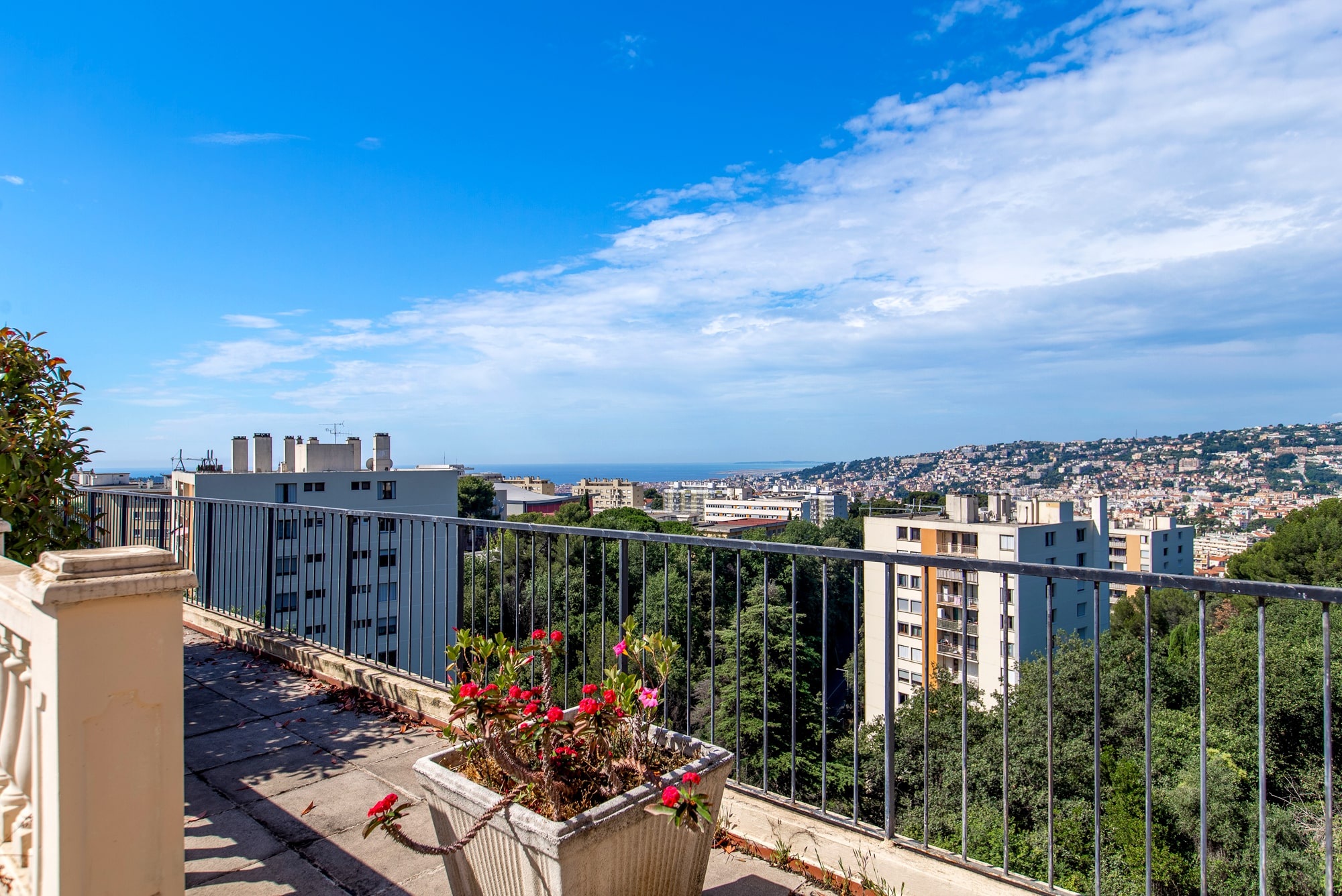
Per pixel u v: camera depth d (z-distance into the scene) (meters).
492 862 1.82
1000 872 2.25
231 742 3.65
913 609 35.75
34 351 4.43
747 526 85.31
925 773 2.44
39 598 1.42
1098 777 2.10
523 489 135.88
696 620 15.26
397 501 34.78
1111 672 16.72
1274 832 12.66
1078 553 37.78
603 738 1.88
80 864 1.45
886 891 2.25
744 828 2.65
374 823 1.72
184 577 1.62
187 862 2.50
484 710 1.79
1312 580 36.03
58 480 4.41
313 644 5.04
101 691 1.49
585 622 3.25
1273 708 15.30
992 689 31.83
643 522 62.88
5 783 1.80
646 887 1.86
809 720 15.37
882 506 50.34
